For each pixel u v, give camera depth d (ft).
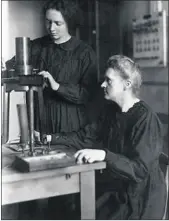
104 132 6.75
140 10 14.23
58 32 7.90
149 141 5.75
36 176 4.78
